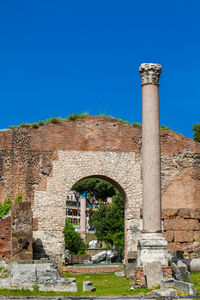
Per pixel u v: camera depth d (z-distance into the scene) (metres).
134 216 26.80
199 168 28.03
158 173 17.52
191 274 19.89
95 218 51.03
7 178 26.81
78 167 26.98
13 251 22.48
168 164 27.86
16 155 27.03
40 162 26.81
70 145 27.20
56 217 26.27
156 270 15.66
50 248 25.78
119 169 27.28
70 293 14.88
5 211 26.17
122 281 19.62
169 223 26.86
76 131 27.42
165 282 14.91
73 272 24.80
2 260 22.70
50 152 26.98
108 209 50.88
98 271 25.27
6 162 27.00
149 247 16.42
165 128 28.55
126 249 26.73
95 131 27.59
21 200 26.34
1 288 15.35
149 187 17.28
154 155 17.59
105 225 49.75
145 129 17.94
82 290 16.25
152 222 16.95
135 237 26.48
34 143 27.05
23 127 27.38
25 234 22.89
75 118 27.62
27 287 15.74
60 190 26.62
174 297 11.27
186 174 27.83
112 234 49.41
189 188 27.61
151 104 18.11
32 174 26.64
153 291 13.56
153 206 17.09
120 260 40.91
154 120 17.97
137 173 27.42
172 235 26.70
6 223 24.02
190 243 26.75
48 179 26.61
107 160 27.28
